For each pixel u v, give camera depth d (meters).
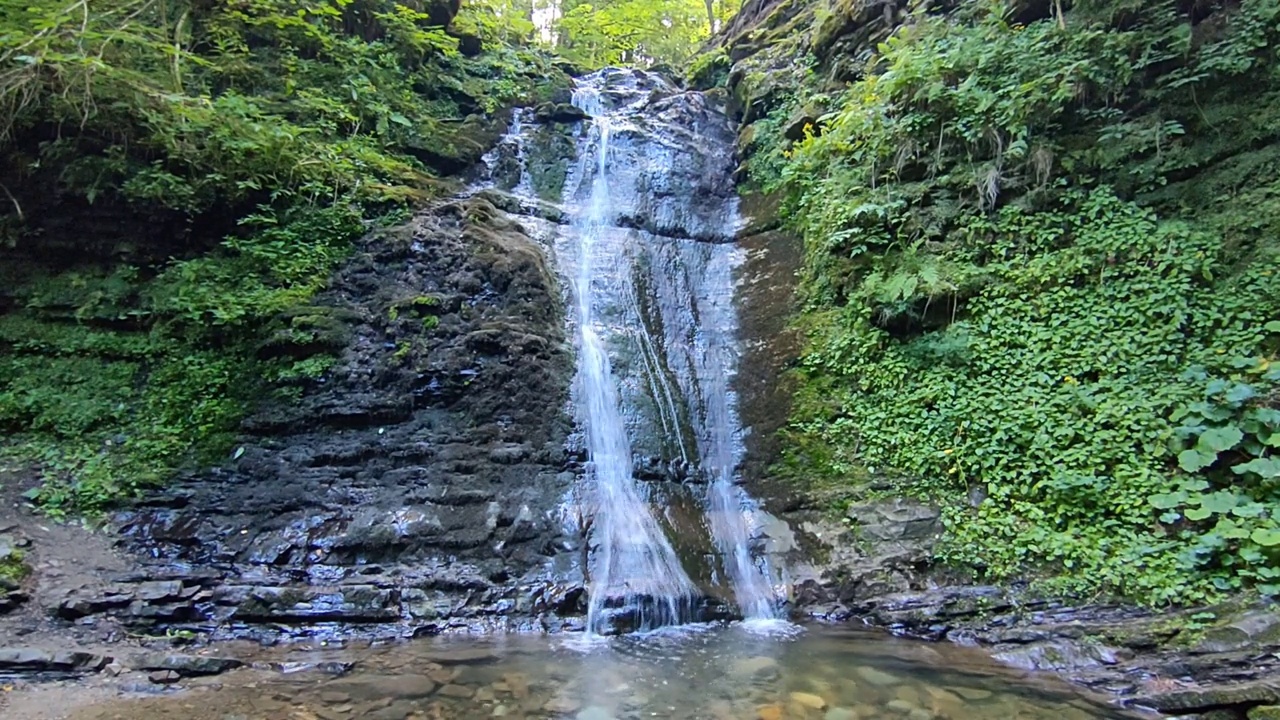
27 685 4.33
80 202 7.87
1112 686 4.75
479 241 9.50
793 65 14.03
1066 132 8.35
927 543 6.91
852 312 8.95
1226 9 7.73
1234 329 6.50
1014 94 8.38
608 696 4.58
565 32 24.50
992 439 7.21
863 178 9.84
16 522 6.00
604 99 15.22
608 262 10.77
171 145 7.98
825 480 7.93
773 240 11.34
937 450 7.49
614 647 5.67
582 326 9.53
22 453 6.70
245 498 6.78
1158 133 7.64
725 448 8.80
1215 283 6.82
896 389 8.12
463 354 8.23
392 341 8.20
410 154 11.49
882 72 11.57
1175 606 5.53
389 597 6.02
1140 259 7.30
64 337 7.49
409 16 12.60
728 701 4.53
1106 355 7.05
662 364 9.55
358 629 5.75
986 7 10.22
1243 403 6.05
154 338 7.71
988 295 8.02
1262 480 5.75
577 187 12.49
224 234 8.67
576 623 6.18
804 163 10.84
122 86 7.71
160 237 8.30
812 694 4.65
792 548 7.38
